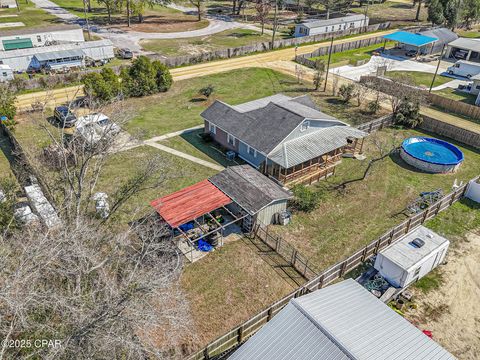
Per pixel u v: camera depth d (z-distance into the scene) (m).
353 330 17.30
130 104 52.50
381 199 34.81
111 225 28.08
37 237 19.69
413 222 30.27
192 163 39.34
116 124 32.16
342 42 85.06
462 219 32.25
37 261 17.59
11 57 59.75
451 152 42.41
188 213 28.45
